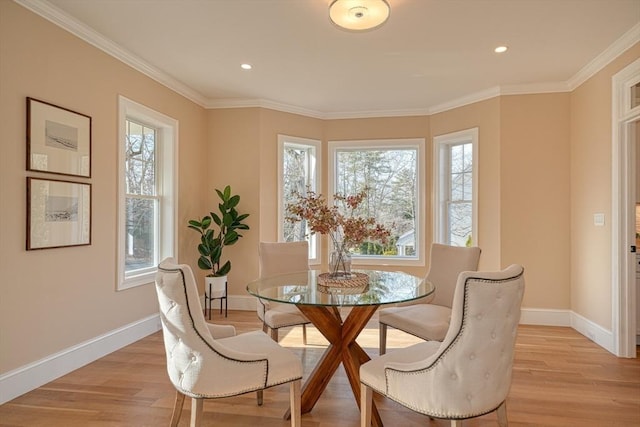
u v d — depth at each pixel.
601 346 3.27
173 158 3.97
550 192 3.91
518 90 3.97
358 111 4.98
